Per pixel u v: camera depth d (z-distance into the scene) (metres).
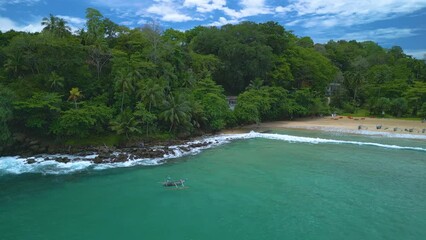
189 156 53.50
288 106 92.00
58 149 54.03
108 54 67.19
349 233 28.83
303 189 39.00
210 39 102.06
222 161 50.69
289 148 59.25
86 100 62.44
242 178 42.84
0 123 49.53
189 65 86.94
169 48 74.38
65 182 40.81
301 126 84.19
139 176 43.25
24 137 54.03
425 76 121.94
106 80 65.75
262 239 27.84
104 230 29.19
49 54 60.25
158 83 64.94
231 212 32.91
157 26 81.69
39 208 33.44
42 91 57.09
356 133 74.81
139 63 64.12
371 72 130.50
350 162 50.28
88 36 72.88
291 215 32.28
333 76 121.25
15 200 35.31
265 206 34.34
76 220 30.97
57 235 28.27
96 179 41.94
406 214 32.47
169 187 39.41
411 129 75.38
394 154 55.09
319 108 100.44
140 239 27.80
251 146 60.75
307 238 27.92
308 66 109.00
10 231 28.84
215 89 78.50
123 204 34.56
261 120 90.62
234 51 95.38
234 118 79.75
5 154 51.78
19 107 51.25
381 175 44.12
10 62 60.62
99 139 57.16
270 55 99.06
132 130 56.59
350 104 116.06
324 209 33.62
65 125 52.56
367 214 32.47
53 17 70.62
